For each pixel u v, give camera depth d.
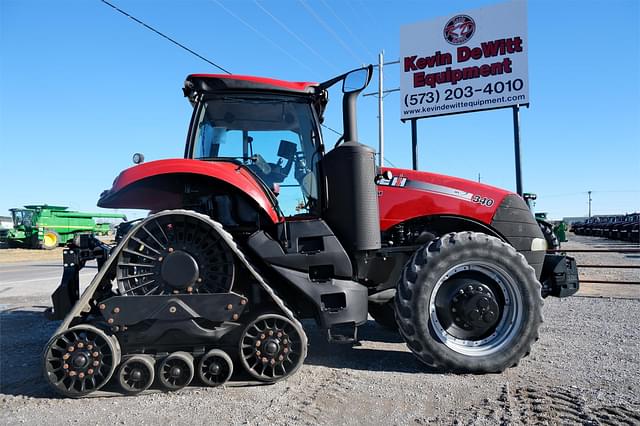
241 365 3.56
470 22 13.30
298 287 3.62
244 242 3.88
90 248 4.30
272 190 3.96
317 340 4.93
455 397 3.28
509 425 2.84
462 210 4.38
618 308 6.76
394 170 4.51
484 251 3.82
